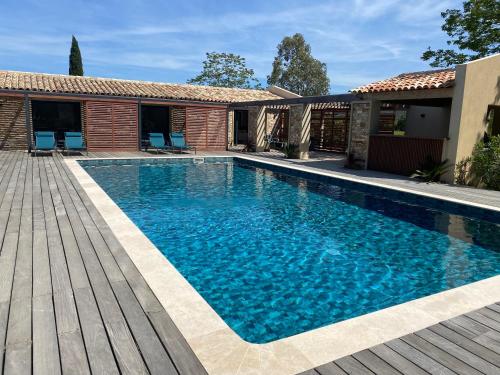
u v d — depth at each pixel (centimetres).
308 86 5434
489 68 1143
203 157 1734
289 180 1306
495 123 1293
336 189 1152
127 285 370
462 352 275
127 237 517
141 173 1397
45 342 271
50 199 746
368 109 1398
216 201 979
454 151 1124
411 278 528
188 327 295
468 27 2152
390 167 1333
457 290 386
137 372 242
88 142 1820
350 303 451
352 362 260
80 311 317
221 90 2538
